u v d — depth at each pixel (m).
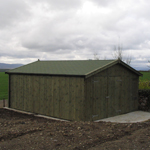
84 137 6.04
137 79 12.45
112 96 10.48
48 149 5.18
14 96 12.38
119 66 10.94
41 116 10.39
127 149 5.23
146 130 6.77
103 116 9.94
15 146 5.36
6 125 7.54
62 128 6.95
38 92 10.91
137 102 12.47
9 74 12.60
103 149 5.23
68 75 9.26
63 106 9.67
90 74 8.82
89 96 9.09
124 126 7.43
